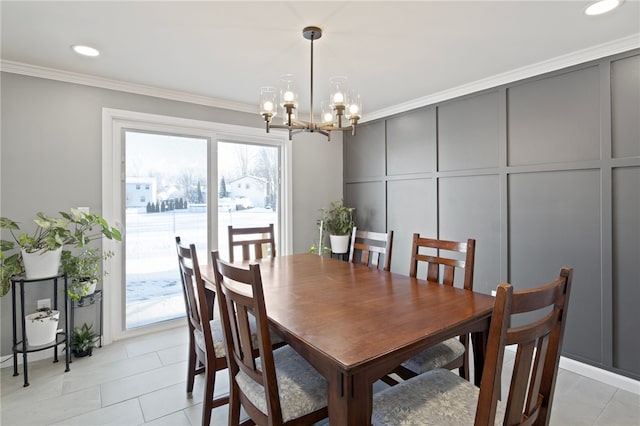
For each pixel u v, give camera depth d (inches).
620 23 77.9
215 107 138.5
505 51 93.0
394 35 83.8
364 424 43.5
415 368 66.8
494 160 115.8
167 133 130.7
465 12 73.4
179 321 133.1
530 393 43.5
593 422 75.0
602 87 90.7
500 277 114.9
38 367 99.4
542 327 40.9
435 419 45.4
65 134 108.7
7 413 77.8
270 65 102.5
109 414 77.8
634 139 86.0
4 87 99.6
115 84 115.6
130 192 123.3
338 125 80.4
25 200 103.0
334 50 92.4
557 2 69.5
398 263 151.6
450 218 130.5
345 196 180.2
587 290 95.0
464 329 55.1
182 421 75.7
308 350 46.2
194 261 69.7
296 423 51.1
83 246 111.4
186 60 98.8
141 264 126.1
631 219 87.2
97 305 115.5
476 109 120.8
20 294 97.3
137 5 70.7
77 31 81.7
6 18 75.7
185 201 135.8
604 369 91.8
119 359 105.0
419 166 141.9
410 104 141.9
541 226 104.7
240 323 54.3
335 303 63.5
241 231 117.4
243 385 58.1
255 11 73.1
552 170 101.3
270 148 159.2
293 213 163.3
